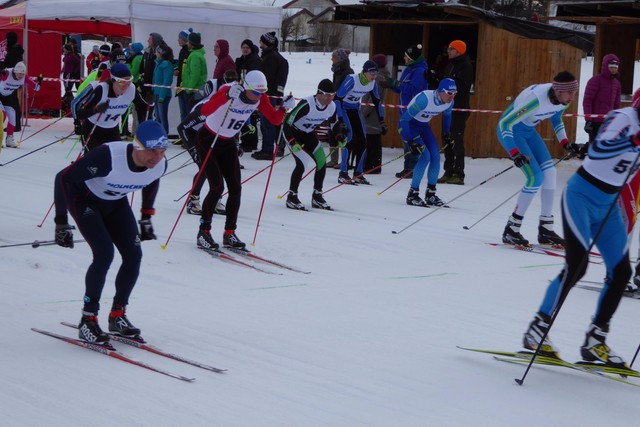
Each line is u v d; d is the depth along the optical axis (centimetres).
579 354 700
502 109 2191
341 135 1558
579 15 2067
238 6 2380
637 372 629
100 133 1256
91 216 661
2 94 2038
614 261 647
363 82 1616
